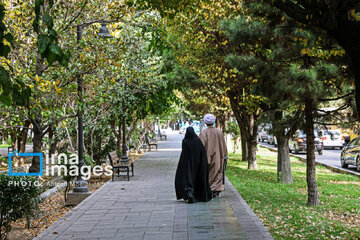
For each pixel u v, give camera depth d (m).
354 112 13.70
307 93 12.47
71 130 20.45
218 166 14.07
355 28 7.31
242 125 27.73
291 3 7.98
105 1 15.38
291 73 12.30
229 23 15.91
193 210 11.91
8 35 5.95
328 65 12.28
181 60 24.47
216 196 14.26
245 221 10.41
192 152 13.34
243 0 14.46
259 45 15.85
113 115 25.45
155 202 13.41
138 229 9.79
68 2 14.49
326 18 7.38
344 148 29.39
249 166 28.31
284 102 15.12
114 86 18.48
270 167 29.77
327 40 10.16
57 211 14.23
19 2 13.59
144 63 22.17
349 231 10.62
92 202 13.53
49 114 16.58
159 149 46.72
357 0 7.23
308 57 13.63
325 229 10.79
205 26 21.08
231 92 26.08
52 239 8.98
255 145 28.20
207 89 27.42
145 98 27.03
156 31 17.38
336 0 7.24
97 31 15.91
